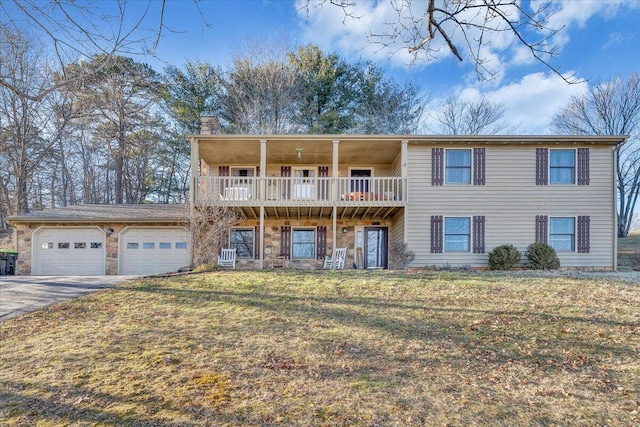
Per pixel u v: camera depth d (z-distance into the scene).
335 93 25.23
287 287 8.70
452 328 6.03
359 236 15.59
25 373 4.29
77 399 3.70
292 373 4.39
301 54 25.00
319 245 15.47
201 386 4.01
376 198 13.71
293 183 13.70
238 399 3.74
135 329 5.87
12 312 6.86
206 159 15.74
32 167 20.59
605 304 7.14
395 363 4.73
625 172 25.75
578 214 13.48
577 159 13.53
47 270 14.20
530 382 4.23
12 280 10.53
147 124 22.86
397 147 14.13
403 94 26.61
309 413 3.50
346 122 24.88
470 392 3.98
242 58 24.83
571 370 4.55
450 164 13.68
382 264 15.50
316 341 5.45
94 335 5.59
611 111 25.69
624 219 25.89
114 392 3.85
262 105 24.58
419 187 13.56
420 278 9.60
